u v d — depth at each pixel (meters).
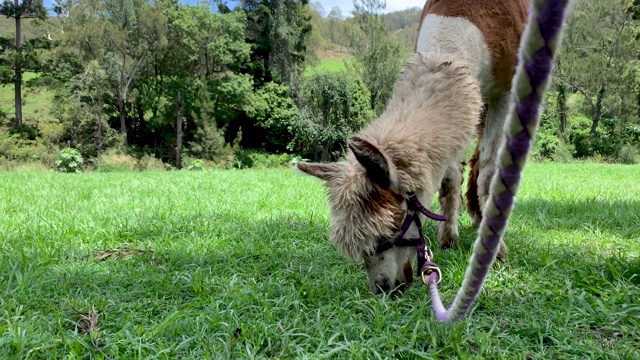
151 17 38.25
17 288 3.18
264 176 13.11
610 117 40.06
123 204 6.86
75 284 3.40
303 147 42.34
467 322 2.63
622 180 11.43
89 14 39.09
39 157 33.28
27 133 35.44
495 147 4.16
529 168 17.84
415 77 3.40
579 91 41.59
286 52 46.00
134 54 39.38
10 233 4.83
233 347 2.44
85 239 4.74
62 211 6.18
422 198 2.95
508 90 4.05
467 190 5.03
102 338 2.54
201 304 3.03
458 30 3.67
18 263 3.65
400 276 2.99
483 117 4.26
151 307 3.03
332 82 40.03
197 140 38.97
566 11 0.76
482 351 2.32
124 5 40.75
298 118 40.84
